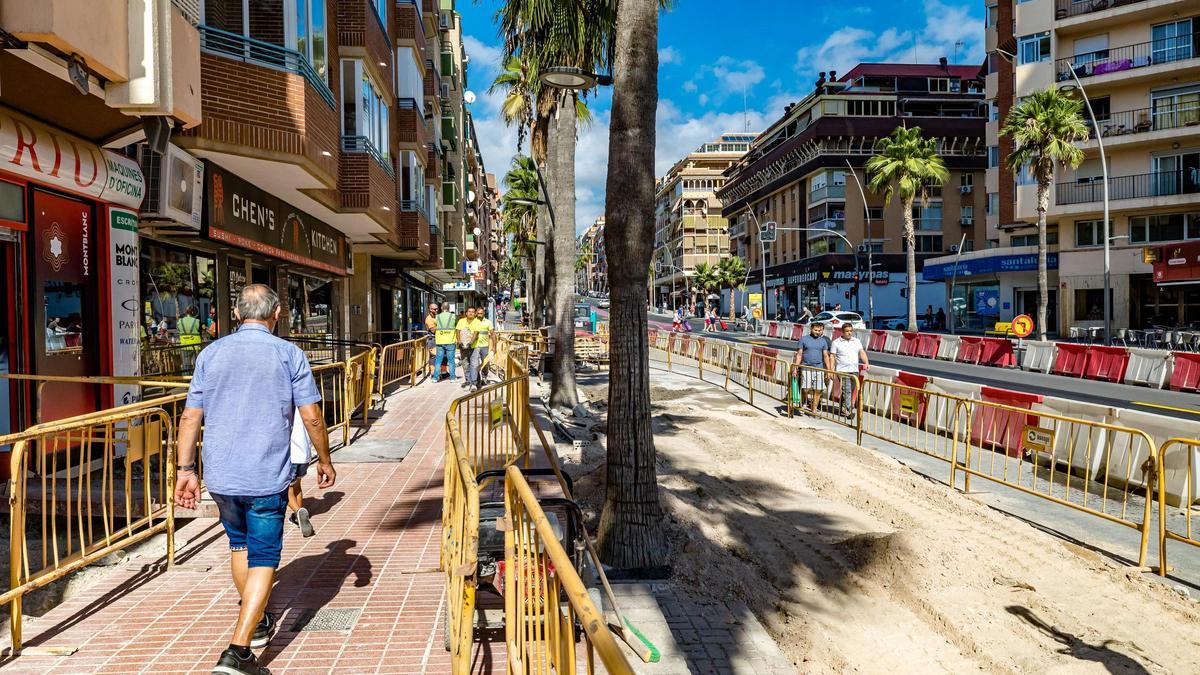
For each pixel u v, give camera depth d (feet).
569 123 45.09
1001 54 130.82
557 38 33.42
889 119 199.52
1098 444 27.58
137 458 15.34
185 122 24.26
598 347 81.92
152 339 31.73
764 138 256.73
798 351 44.60
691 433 37.45
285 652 11.66
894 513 23.81
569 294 43.78
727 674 13.09
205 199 32.68
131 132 25.61
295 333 52.39
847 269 193.67
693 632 14.78
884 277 191.83
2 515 19.29
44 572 12.37
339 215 50.39
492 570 12.26
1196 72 107.04
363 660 11.41
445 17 105.60
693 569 18.34
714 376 69.72
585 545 12.69
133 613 13.12
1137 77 109.81
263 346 11.12
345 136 48.06
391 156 63.82
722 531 21.88
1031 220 123.54
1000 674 14.37
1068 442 28.78
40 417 22.59
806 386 43.62
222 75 30.32
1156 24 110.73
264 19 32.32
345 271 63.10
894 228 200.54
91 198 24.88
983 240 200.75
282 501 10.94
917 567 19.34
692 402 50.08
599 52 33.53
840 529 22.35
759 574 19.01
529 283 160.25
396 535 17.83
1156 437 25.20
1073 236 120.06
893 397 39.50
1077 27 115.85
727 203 303.48
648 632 14.10
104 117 23.62
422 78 75.36
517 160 147.84
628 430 18.35
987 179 146.20
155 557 16.34
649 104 18.80
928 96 208.03
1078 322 119.75
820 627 16.30
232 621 12.80
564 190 44.83
